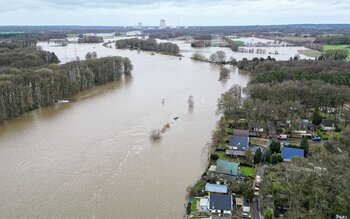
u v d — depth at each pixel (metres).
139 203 66.25
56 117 117.94
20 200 67.50
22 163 82.62
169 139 97.31
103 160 84.31
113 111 123.94
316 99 113.44
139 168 80.12
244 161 81.19
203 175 74.31
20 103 120.94
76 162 83.19
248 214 60.41
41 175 76.94
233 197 65.69
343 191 51.47
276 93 113.81
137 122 111.50
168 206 65.12
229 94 111.31
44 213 63.25
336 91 112.75
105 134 101.00
